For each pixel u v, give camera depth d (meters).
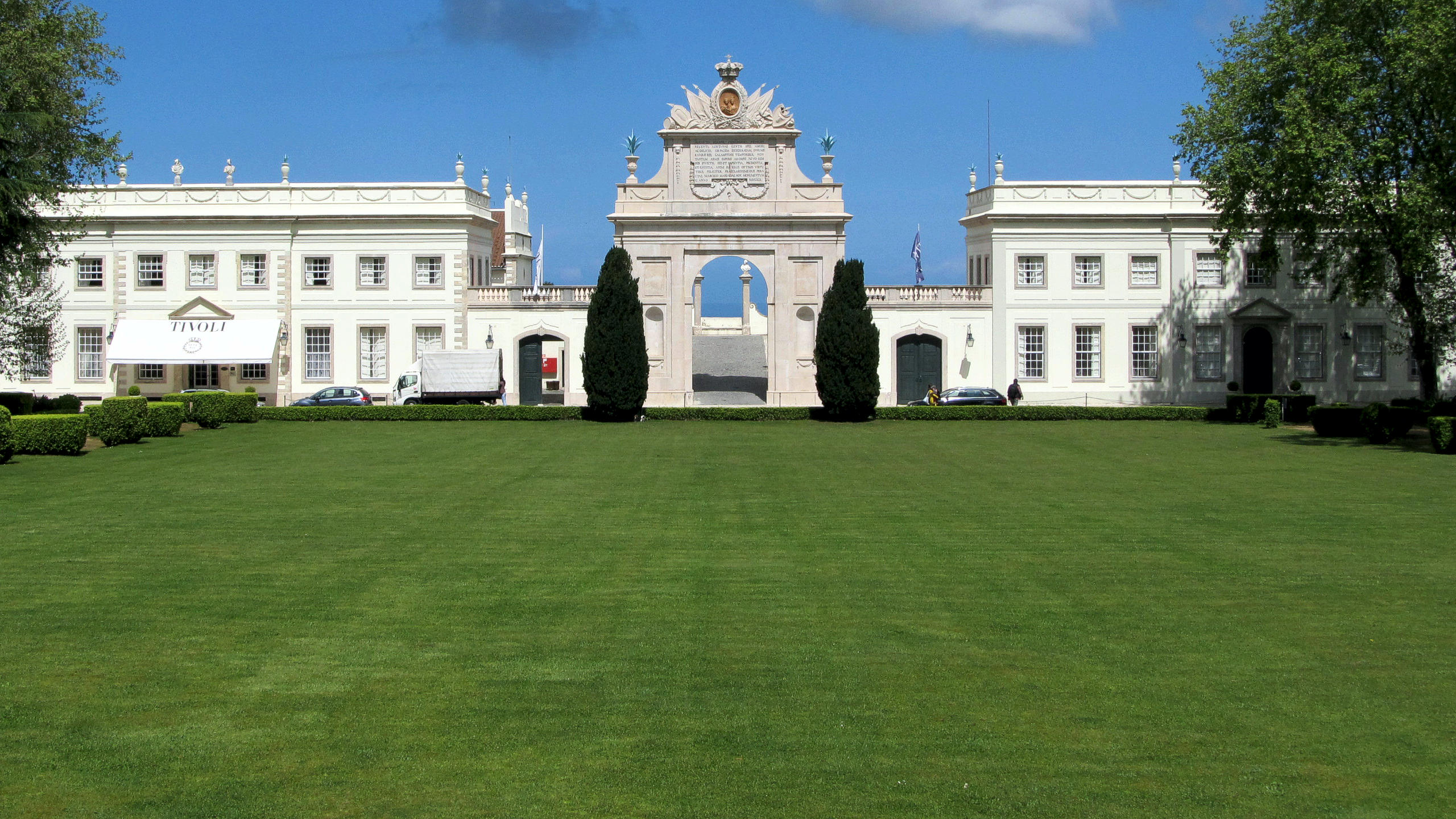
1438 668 16.59
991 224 64.25
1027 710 15.02
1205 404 64.25
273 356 63.50
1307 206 50.34
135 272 64.31
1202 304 64.12
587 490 31.98
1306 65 48.78
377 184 64.69
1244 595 20.36
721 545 24.34
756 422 54.72
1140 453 41.62
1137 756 13.70
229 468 36.12
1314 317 64.00
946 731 14.34
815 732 14.30
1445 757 13.70
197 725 14.36
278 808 12.36
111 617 18.66
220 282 64.50
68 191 47.66
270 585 20.75
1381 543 24.77
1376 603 19.88
